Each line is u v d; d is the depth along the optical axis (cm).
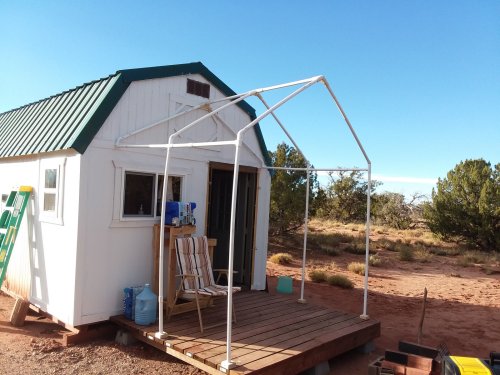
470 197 2083
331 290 1041
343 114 584
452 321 818
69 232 590
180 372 505
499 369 395
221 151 766
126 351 560
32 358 524
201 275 633
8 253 706
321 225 2706
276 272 1236
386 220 3091
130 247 629
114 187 607
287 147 1744
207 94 744
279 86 561
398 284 1173
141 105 641
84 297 579
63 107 702
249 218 838
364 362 584
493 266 1549
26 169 733
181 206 648
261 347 499
